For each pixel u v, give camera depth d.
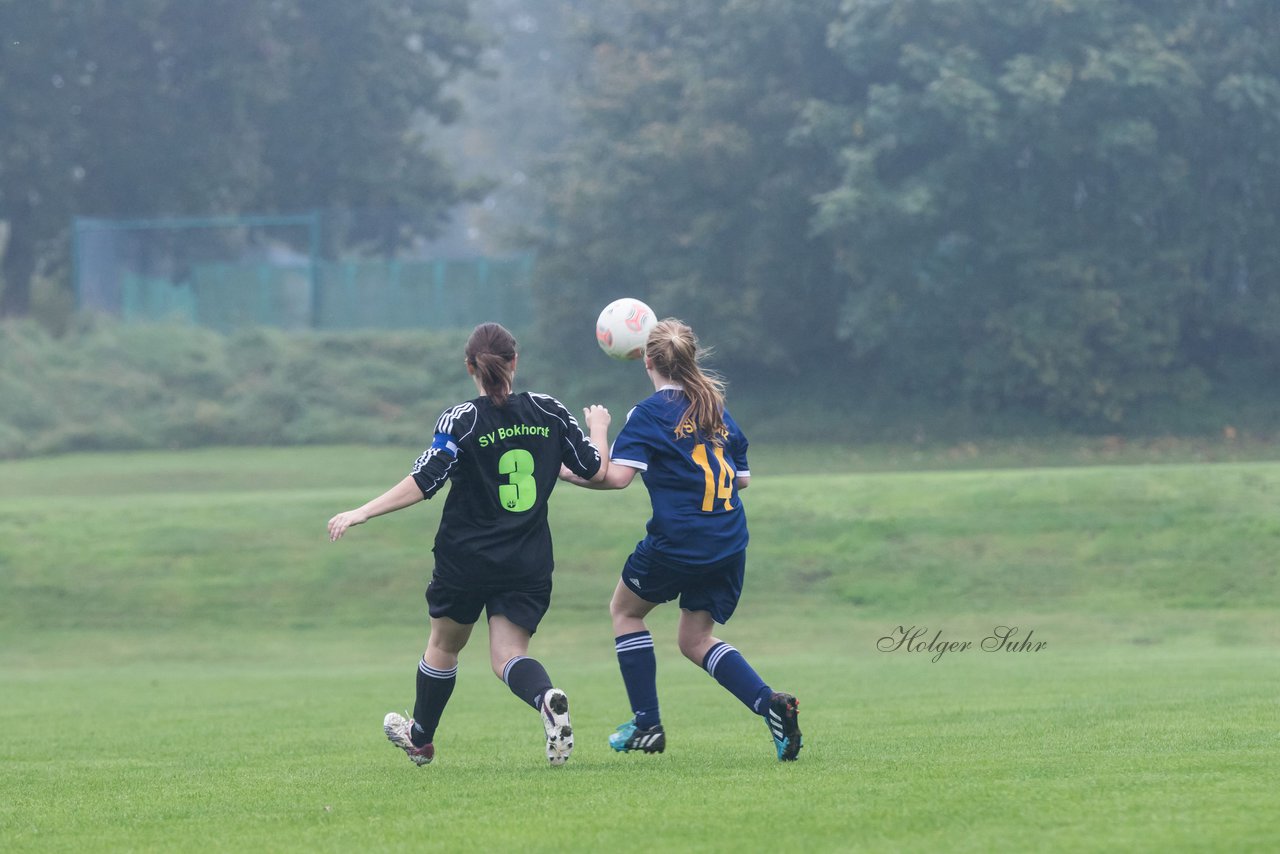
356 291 163.50
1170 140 128.00
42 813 17.97
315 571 69.25
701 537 19.92
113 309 161.38
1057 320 128.75
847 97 142.38
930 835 13.69
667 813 15.40
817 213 137.50
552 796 17.00
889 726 25.62
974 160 128.12
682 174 146.25
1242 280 138.88
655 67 157.75
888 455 127.50
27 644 61.41
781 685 38.12
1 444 137.38
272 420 148.00
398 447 143.38
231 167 179.25
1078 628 56.44
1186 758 18.50
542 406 20.02
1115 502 68.75
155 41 178.75
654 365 20.73
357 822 15.92
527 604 19.78
